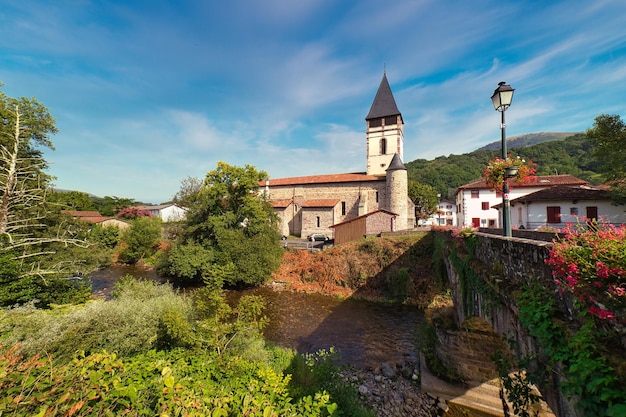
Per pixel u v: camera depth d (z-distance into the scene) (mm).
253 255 20438
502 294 4414
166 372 4688
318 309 16484
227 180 22734
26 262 11125
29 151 13227
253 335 8008
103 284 20484
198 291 8305
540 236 9312
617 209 16125
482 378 8336
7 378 3217
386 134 34062
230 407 4324
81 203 51062
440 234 17453
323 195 34406
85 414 3355
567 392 2590
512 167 5590
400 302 17656
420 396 8578
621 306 2266
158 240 30500
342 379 8500
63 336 6016
